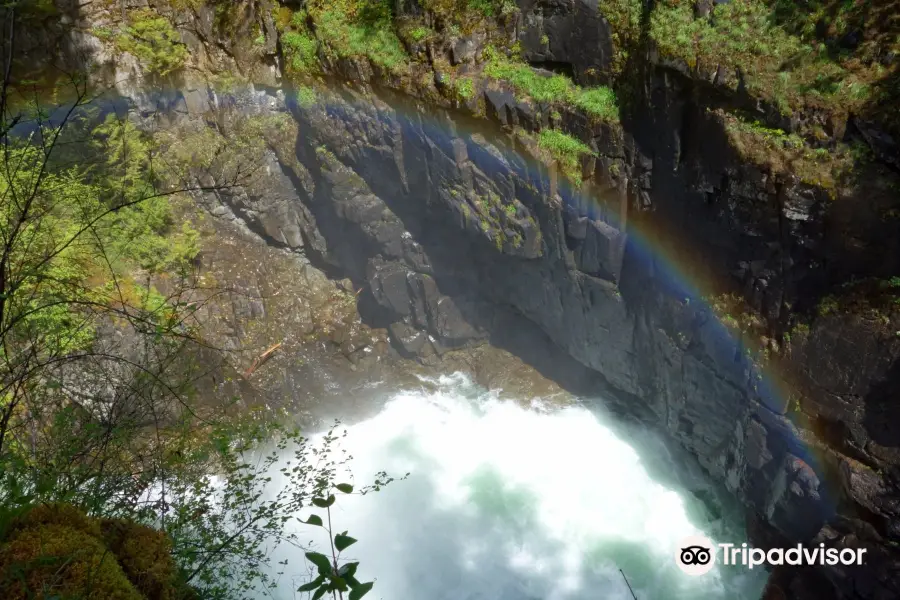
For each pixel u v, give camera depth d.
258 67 19.16
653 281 15.19
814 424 12.83
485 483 18.77
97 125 15.98
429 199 17.95
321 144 18.86
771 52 12.34
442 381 21.12
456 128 16.34
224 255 20.14
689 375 15.12
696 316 14.44
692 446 16.22
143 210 15.07
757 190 12.46
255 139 19.75
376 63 16.88
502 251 17.27
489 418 20.39
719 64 12.62
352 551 16.58
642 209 14.93
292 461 18.14
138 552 4.11
